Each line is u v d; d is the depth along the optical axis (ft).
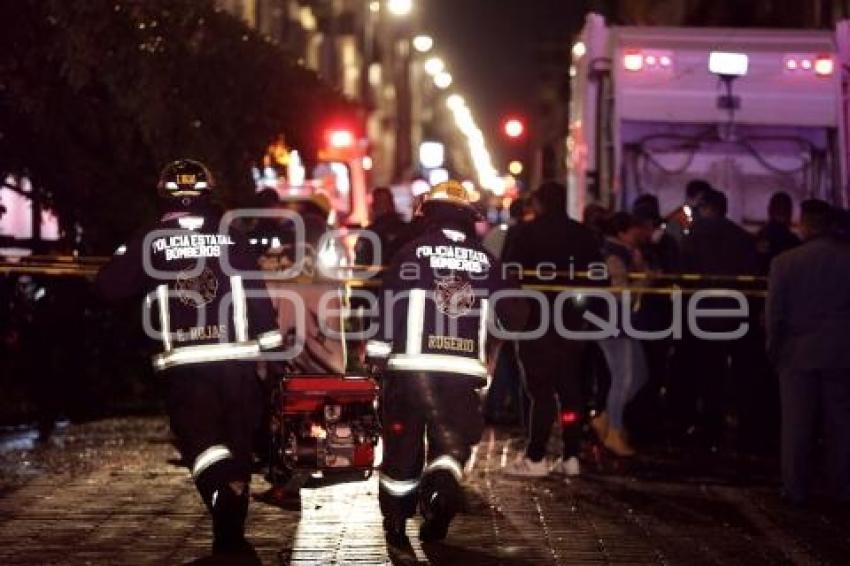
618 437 107.76
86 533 74.38
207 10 126.41
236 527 68.59
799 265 87.10
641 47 135.95
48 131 121.80
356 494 86.74
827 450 87.97
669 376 119.75
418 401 70.54
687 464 104.37
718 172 135.44
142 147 129.90
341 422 79.15
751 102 135.33
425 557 69.51
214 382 69.26
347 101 162.09
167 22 119.34
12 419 122.01
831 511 84.74
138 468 95.96
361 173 191.11
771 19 244.01
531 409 95.76
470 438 71.10
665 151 135.54
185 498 84.53
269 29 313.53
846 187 134.82
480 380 71.10
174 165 71.51
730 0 262.06
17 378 129.08
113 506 81.87
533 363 95.30
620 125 135.44
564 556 70.49
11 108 119.55
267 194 115.85
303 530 75.77
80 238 129.49
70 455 102.12
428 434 70.95
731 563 69.72
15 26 115.55
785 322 88.12
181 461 99.04
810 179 135.64
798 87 135.54
